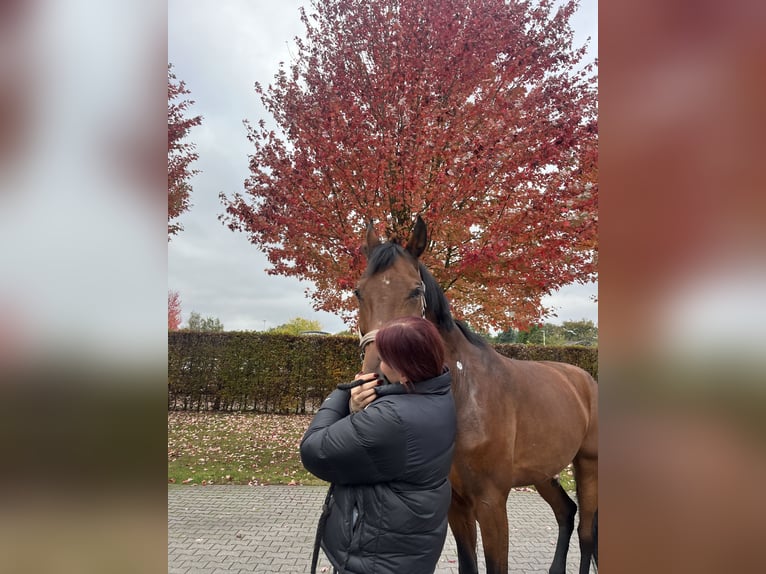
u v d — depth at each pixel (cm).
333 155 527
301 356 938
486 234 509
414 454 124
